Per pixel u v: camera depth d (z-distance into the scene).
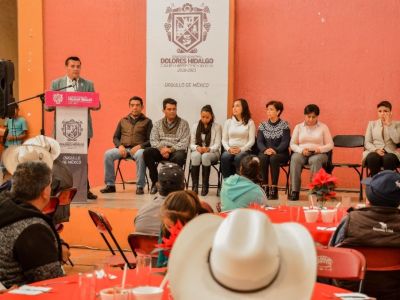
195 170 7.96
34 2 9.82
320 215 4.79
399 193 3.52
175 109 8.14
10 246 2.99
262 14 9.21
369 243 3.46
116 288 2.35
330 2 8.99
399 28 8.79
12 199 3.11
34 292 2.54
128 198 7.84
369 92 8.93
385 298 3.51
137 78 9.70
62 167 5.77
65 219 5.78
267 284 1.71
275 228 1.84
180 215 3.22
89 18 9.78
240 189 5.14
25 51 9.87
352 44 8.95
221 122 8.85
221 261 1.70
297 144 7.93
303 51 9.12
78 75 7.96
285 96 9.21
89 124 7.84
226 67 8.80
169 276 1.75
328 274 3.07
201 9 8.81
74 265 6.40
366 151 7.77
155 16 8.93
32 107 9.84
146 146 8.24
